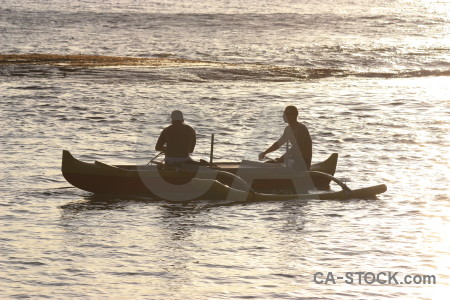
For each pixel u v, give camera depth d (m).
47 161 57.25
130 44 187.62
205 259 33.41
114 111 85.94
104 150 62.88
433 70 141.62
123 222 40.34
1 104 89.38
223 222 40.56
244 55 164.88
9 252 34.09
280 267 32.19
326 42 197.62
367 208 43.88
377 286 29.83
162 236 37.44
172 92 105.00
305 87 115.06
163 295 28.61
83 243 35.88
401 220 40.94
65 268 31.88
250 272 31.55
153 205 44.66
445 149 64.31
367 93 108.38
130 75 121.94
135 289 29.31
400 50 175.62
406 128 75.94
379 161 59.00
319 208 43.84
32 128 72.81
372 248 35.25
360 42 198.50
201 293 28.86
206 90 108.25
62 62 135.38
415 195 47.50
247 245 35.84
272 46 184.62
